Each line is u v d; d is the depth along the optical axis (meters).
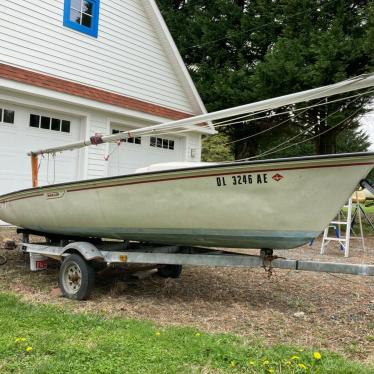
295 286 6.07
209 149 19.17
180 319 4.54
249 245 4.83
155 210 4.93
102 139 6.21
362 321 4.59
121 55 11.61
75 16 10.60
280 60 12.44
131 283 6.09
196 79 15.78
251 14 15.84
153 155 12.45
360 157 3.92
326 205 4.22
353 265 4.43
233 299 5.39
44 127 10.06
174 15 17.44
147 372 3.07
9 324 3.96
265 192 4.31
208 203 4.59
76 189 5.50
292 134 16.92
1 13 9.22
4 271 6.44
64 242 6.08
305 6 13.44
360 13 12.74
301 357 3.40
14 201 6.48
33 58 9.74
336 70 11.78
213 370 3.18
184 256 5.04
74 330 3.92
